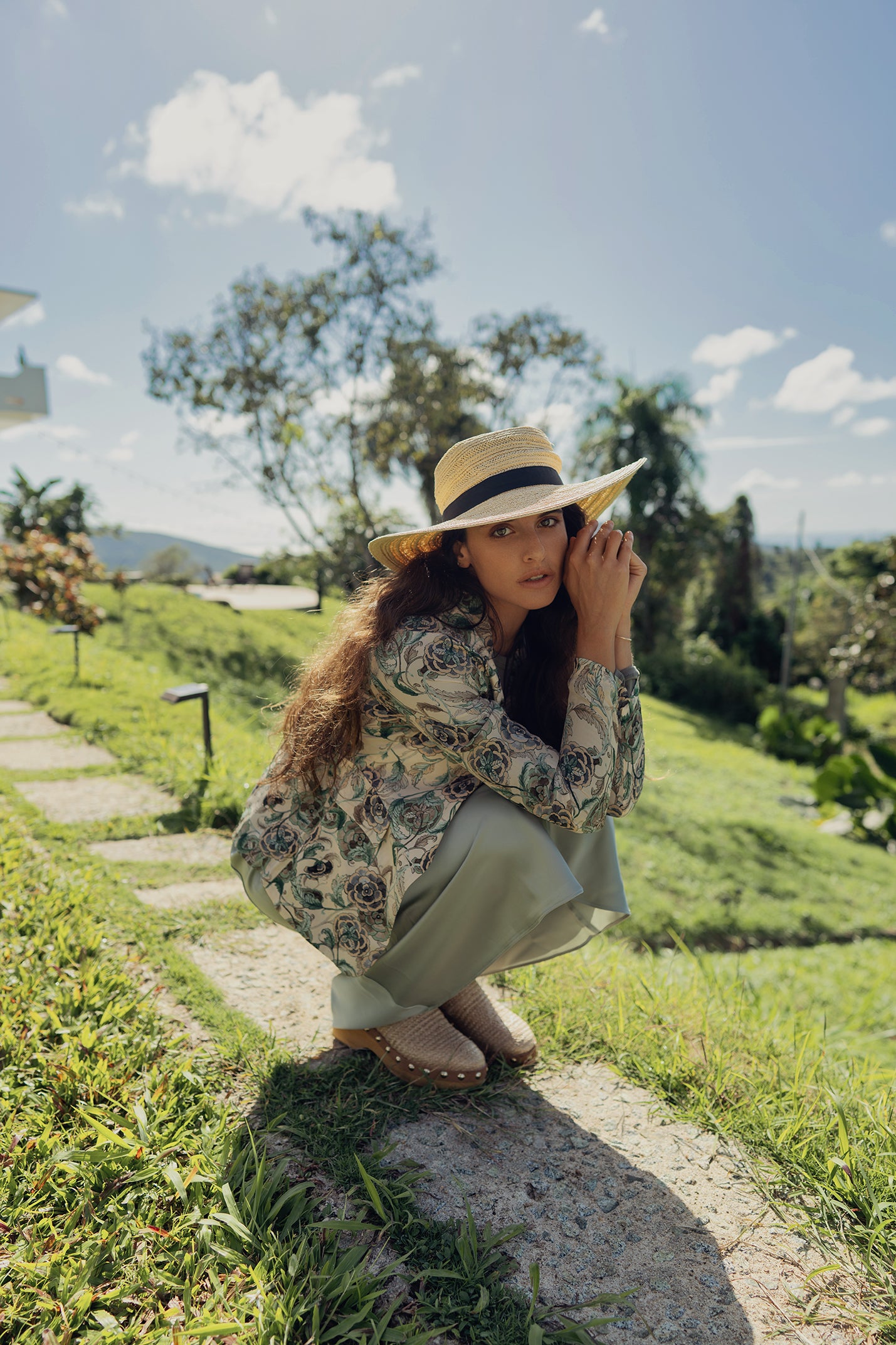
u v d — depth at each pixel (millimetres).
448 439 12516
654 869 7516
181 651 10250
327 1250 1218
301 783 1628
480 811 1480
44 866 2703
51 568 10086
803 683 38156
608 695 1498
